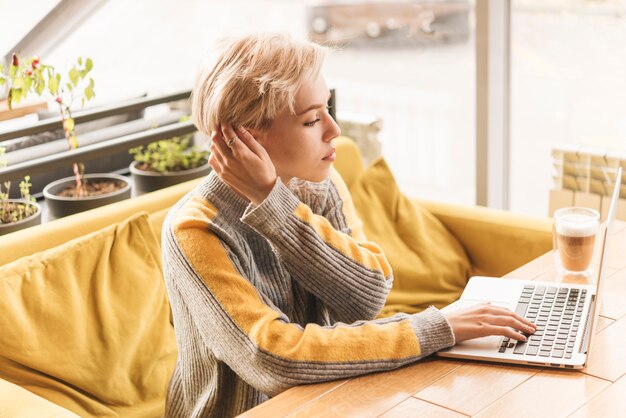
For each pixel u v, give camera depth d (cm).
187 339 150
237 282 139
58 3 311
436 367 139
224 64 141
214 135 141
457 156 406
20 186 241
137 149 271
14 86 233
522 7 325
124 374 187
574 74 324
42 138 270
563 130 333
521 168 349
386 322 142
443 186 401
